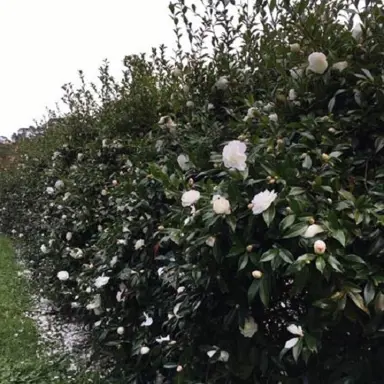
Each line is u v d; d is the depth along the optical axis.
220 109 2.55
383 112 1.55
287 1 1.81
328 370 1.61
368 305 1.37
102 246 3.21
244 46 2.47
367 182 1.54
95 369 3.29
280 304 1.76
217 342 1.97
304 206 1.42
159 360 2.50
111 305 3.01
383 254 1.36
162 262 2.62
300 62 1.80
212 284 1.79
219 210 1.51
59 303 4.65
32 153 7.60
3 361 3.38
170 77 3.24
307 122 1.63
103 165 3.97
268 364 1.76
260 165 1.57
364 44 1.65
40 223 5.89
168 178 2.05
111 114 4.13
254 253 1.53
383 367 1.46
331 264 1.30
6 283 6.00
